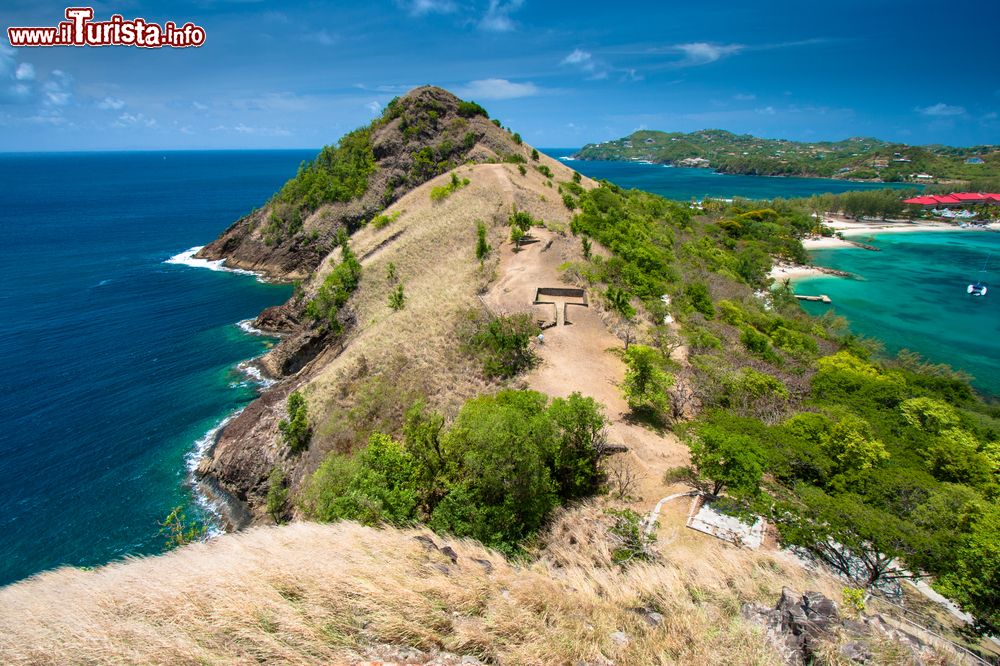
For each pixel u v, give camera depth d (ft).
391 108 422.82
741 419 105.81
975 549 57.72
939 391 162.91
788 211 567.59
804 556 68.59
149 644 31.27
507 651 32.96
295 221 349.00
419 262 226.58
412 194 327.47
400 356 149.79
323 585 36.94
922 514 73.92
